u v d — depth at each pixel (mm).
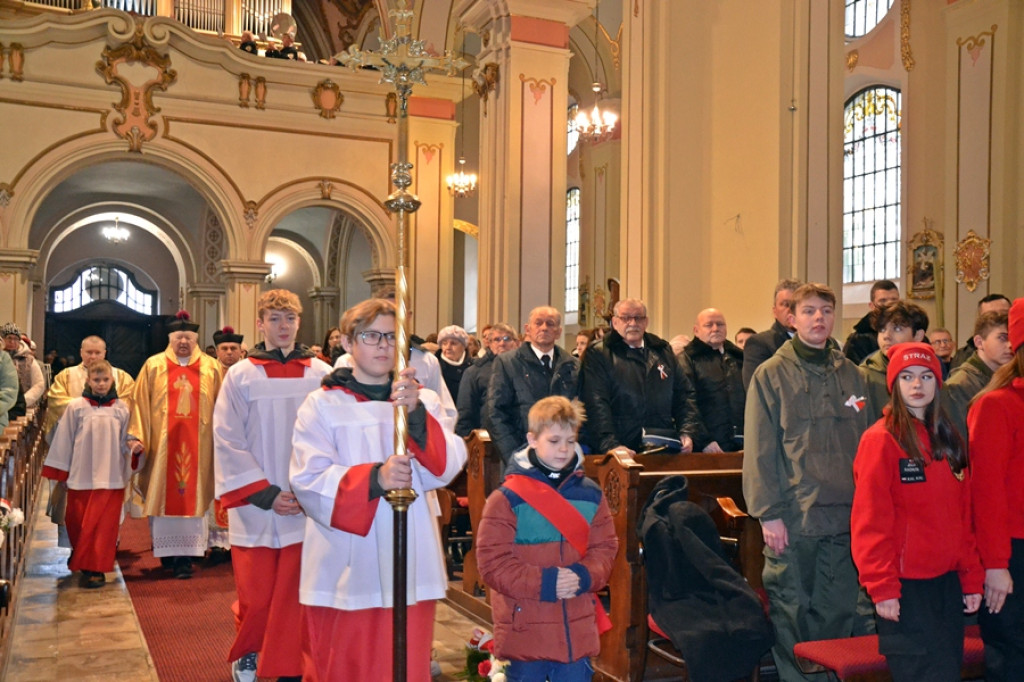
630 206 7418
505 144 10680
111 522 6508
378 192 16062
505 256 10617
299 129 15648
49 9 16453
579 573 3166
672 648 4309
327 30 19406
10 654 4953
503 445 5281
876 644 3338
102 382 6648
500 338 6820
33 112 14086
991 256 12070
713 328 5602
